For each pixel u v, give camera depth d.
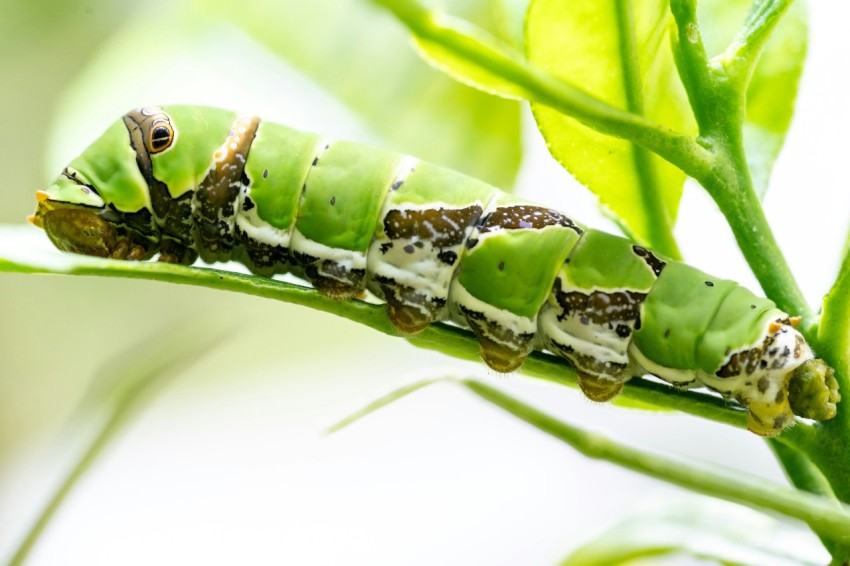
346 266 0.17
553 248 0.16
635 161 0.16
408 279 0.17
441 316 0.17
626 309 0.16
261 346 0.28
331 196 0.17
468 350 0.16
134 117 0.17
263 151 0.17
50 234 0.17
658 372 0.16
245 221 0.17
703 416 0.16
